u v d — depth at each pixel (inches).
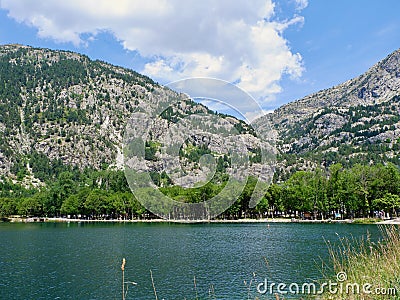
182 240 2876.5
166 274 1633.9
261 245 2431.1
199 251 2276.1
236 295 1185.4
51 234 3641.7
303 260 1764.3
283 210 4975.4
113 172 7347.4
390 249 559.5
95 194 5959.6
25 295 1365.7
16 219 6363.2
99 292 1376.7
